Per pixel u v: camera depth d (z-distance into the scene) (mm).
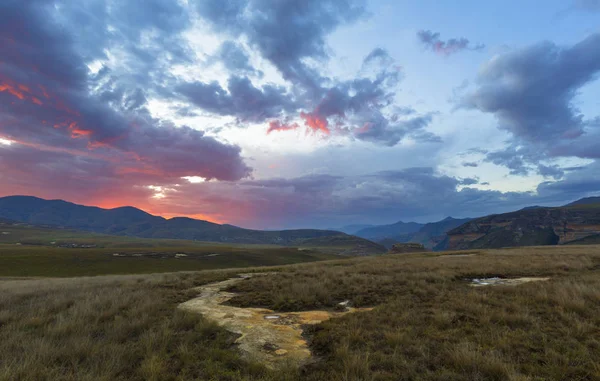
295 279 18953
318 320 10500
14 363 6488
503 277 18703
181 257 111750
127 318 10492
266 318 10883
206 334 9125
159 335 8492
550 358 6379
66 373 6180
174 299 14461
